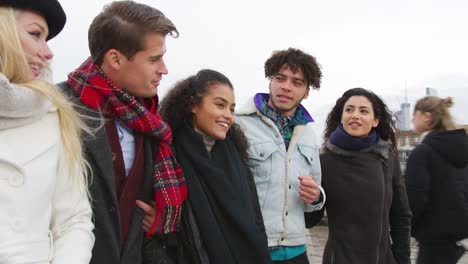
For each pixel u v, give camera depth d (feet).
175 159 6.64
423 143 12.92
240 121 8.94
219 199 6.65
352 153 9.93
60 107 4.91
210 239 6.44
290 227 8.59
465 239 12.57
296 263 8.68
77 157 5.02
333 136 10.40
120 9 6.01
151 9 6.16
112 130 5.91
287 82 8.89
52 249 4.53
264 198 8.50
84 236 4.83
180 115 7.22
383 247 9.95
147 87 6.11
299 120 9.42
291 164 8.90
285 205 8.64
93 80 5.88
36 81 4.66
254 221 6.93
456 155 12.35
